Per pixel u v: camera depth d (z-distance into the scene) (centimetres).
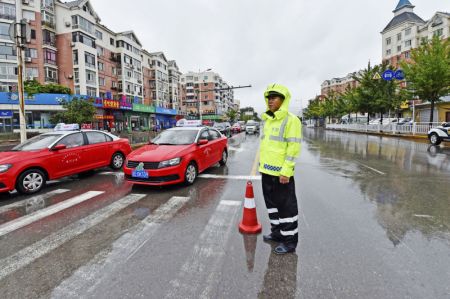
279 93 305
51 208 479
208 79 9606
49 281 256
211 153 771
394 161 965
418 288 235
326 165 891
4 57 3306
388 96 2608
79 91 3838
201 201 504
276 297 227
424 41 1969
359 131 3356
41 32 3553
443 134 1494
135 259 294
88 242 339
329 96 5809
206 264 280
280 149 308
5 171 541
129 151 907
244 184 638
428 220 394
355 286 240
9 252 317
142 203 498
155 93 6097
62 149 664
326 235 344
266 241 331
